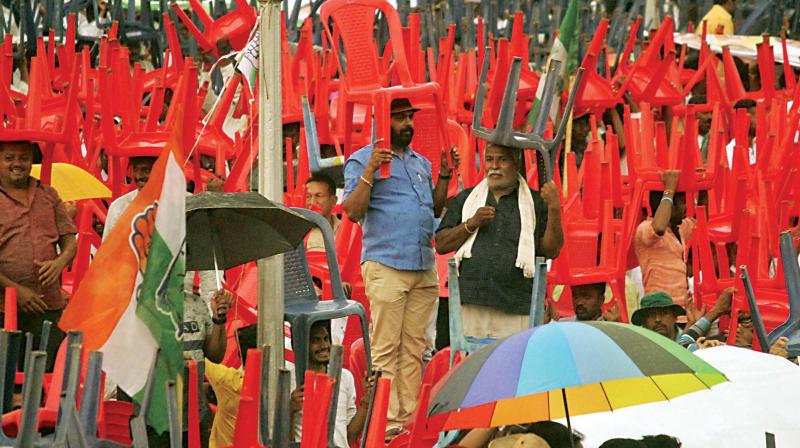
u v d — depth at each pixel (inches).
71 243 1558.8
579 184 1887.3
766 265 1771.7
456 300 1400.1
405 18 2839.6
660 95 2519.7
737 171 2025.1
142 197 1082.1
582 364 1091.9
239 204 1246.3
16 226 1533.0
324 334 1375.5
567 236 1750.7
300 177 1921.8
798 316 1573.6
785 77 2790.4
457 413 1268.5
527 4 3152.1
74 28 2354.8
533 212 1498.5
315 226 1392.7
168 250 1085.8
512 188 1507.1
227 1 3169.3
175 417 1010.7
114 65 1845.5
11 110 1793.8
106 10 2824.8
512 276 1485.0
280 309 1285.7
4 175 1539.1
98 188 1786.4
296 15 2775.6
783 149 2091.5
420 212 1567.4
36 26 2630.4
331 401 1096.2
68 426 964.0
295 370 1348.4
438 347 1788.9
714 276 1788.9
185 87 1699.1
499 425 1269.7
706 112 2591.0
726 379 1102.4
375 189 1558.8
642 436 1318.9
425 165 1603.1
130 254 1074.1
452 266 1398.9
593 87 2279.8
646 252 1817.2
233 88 2117.4
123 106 1851.6
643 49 2738.7
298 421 1289.4
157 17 3120.1
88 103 2167.8
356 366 1555.1
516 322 1489.9
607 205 1710.1
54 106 2084.2
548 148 1535.4
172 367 1074.1
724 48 2623.0
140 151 1706.4
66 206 1761.8
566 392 1273.4
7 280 1517.0
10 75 2188.7
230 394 1339.8
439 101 1610.5
